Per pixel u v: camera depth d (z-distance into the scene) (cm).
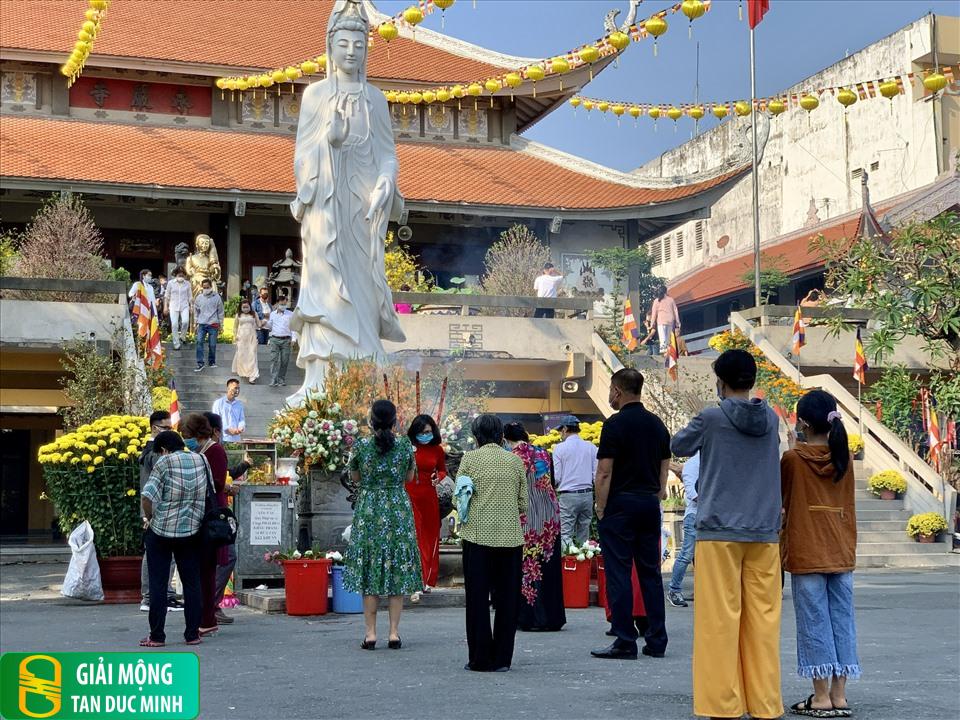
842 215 4562
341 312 2125
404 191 3628
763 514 752
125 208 3775
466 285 3966
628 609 1027
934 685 894
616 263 3775
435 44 4322
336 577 1424
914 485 2486
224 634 1227
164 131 3844
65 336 2547
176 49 3900
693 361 2983
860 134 4712
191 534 1137
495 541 966
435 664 1002
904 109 4491
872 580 1958
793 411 2675
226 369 2644
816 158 4944
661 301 3081
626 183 3891
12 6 3962
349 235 2159
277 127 3997
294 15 4378
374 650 1091
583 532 1520
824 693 786
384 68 4053
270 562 1550
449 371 2802
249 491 1611
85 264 2961
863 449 2645
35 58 3716
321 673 954
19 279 2553
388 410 1102
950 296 2473
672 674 942
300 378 2709
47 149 3547
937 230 2469
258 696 847
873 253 2573
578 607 1504
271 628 1283
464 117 4125
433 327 2941
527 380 3127
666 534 2012
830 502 787
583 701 822
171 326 2775
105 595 1731
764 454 760
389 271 3331
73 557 1672
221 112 3956
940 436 2578
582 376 3027
